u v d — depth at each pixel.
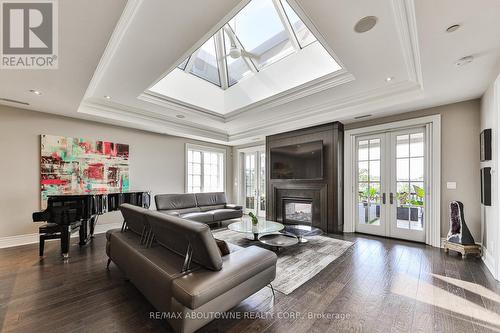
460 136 3.47
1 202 3.62
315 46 3.41
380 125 4.27
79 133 4.38
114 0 1.59
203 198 5.85
